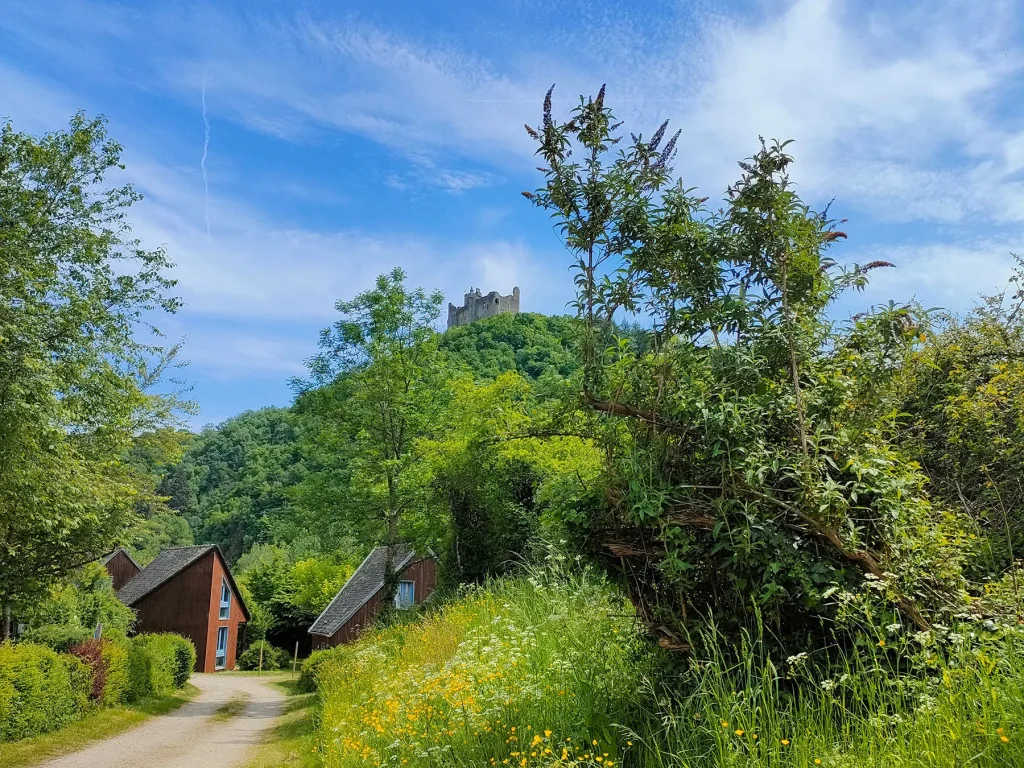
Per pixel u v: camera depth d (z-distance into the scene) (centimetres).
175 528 6362
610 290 466
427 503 2028
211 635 4444
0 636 1633
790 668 375
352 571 4531
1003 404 559
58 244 1391
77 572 1627
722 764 330
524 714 501
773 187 429
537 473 1513
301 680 2692
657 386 456
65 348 1297
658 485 430
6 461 1111
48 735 1329
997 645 334
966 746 283
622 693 464
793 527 394
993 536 488
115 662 1800
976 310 663
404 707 643
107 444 1565
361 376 2303
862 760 302
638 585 450
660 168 471
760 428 411
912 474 403
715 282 446
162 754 1179
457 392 1986
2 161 1333
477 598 1160
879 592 366
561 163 479
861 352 436
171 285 1513
